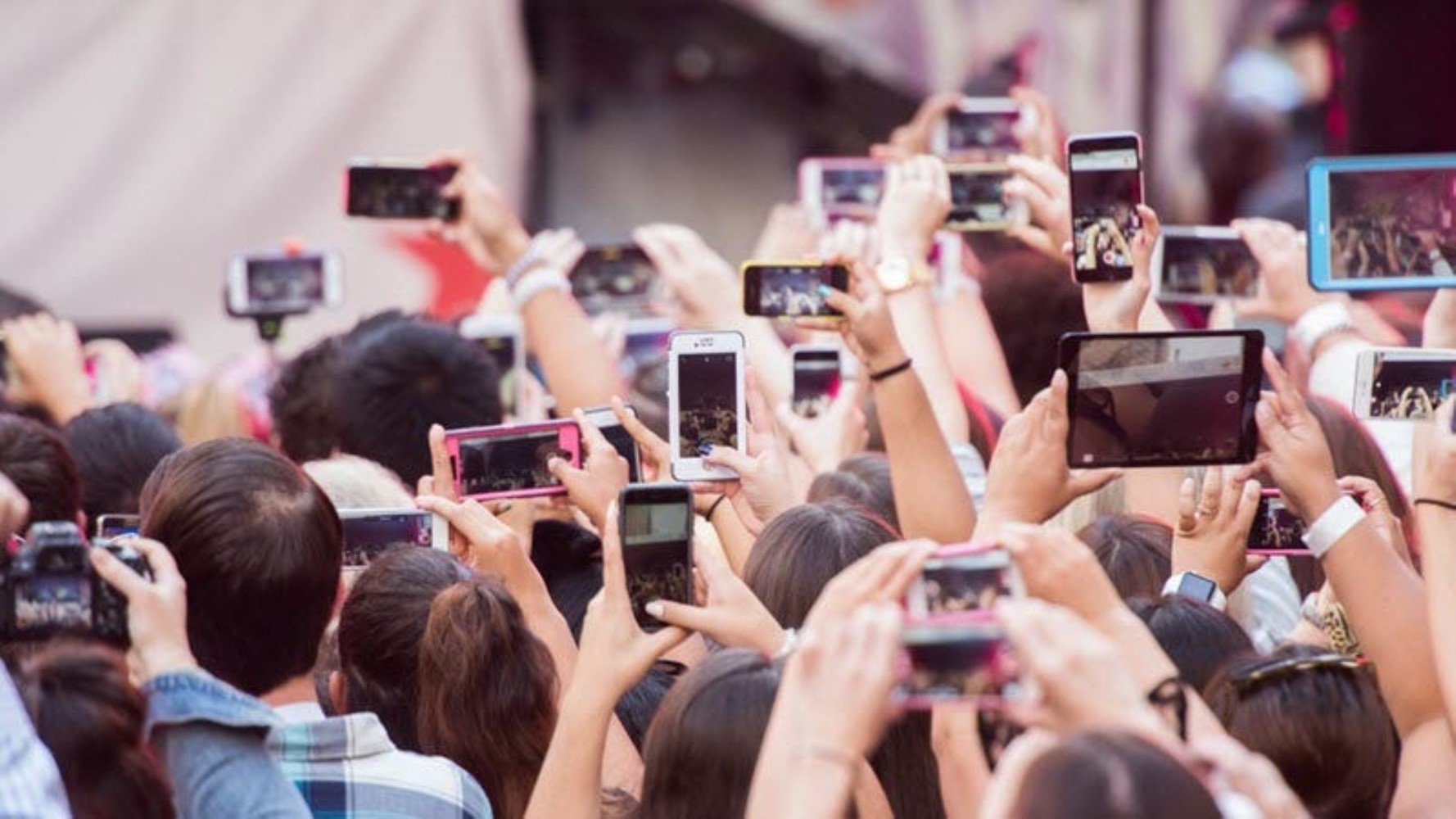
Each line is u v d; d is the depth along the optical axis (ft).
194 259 72.13
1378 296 44.19
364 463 33.68
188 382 48.80
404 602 28.43
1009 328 39.32
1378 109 62.39
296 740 26.02
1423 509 25.82
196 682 23.49
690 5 79.00
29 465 30.37
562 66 80.43
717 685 24.44
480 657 27.27
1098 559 29.99
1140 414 27.20
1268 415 26.91
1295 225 64.44
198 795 23.31
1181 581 28.04
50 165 71.10
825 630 19.27
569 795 25.20
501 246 39.99
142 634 23.48
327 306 44.86
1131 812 17.58
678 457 30.48
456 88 74.02
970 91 59.26
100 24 71.26
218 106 72.02
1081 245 31.01
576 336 38.63
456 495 30.25
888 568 20.99
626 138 81.20
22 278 71.15
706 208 82.33
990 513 27.12
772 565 28.48
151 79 71.67
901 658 19.49
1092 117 74.74
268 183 72.49
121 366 45.62
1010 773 18.42
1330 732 24.99
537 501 31.07
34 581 23.45
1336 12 65.62
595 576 32.22
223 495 25.95
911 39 77.00
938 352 35.24
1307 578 35.04
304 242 72.90
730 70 80.89
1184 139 74.28
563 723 25.34
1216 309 38.99
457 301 72.23
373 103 73.31
